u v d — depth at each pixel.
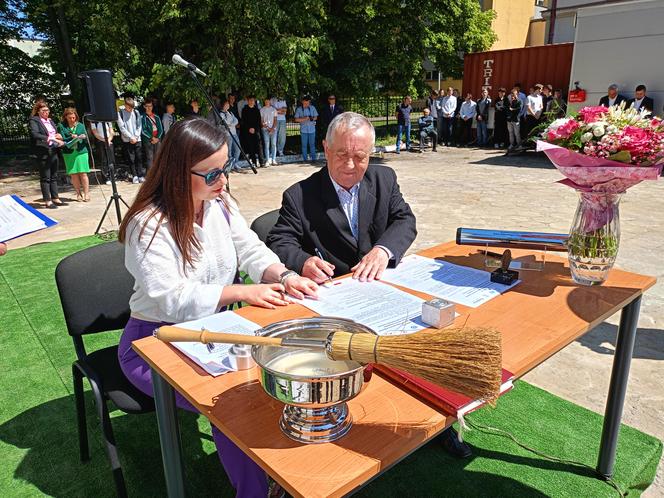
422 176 9.63
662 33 8.65
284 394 0.96
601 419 2.37
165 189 1.61
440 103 14.62
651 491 2.08
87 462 2.11
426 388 1.12
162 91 11.05
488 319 1.49
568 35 20.48
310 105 11.62
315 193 2.38
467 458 2.11
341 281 1.86
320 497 0.85
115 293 2.05
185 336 1.05
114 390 1.79
